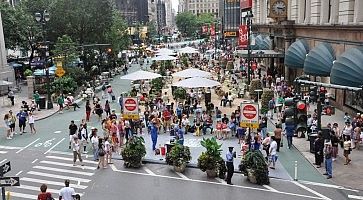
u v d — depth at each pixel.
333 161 22.03
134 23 164.12
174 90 40.81
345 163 21.72
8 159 24.08
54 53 53.72
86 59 65.69
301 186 18.98
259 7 68.88
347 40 32.31
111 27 69.75
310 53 35.50
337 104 34.84
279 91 39.00
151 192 18.75
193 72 40.19
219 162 20.36
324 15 38.06
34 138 28.84
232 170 19.42
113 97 42.53
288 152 24.08
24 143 27.58
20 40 63.75
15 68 61.97
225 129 27.50
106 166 22.67
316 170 21.02
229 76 54.16
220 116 30.67
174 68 65.00
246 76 51.91
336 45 34.59
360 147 24.34
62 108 38.75
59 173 21.64
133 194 18.58
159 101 35.12
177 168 21.39
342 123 29.48
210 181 20.03
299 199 17.52
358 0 31.22
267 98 34.16
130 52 108.69
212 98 41.91
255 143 22.98
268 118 32.59
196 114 31.34
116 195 18.50
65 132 30.33
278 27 49.56
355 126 25.16
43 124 33.19
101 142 22.50
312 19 40.69
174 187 19.31
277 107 33.00
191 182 19.94
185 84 34.97
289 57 42.41
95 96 43.00
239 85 46.09
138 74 40.38
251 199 17.61
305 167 21.48
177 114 31.31
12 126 29.19
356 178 19.69
